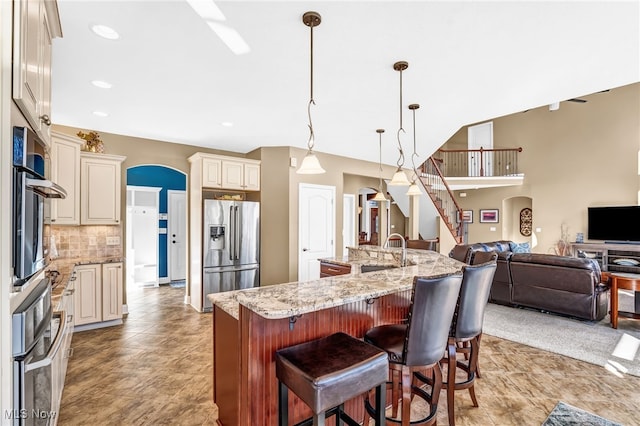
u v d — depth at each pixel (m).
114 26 2.05
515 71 2.75
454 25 2.09
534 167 9.02
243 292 1.78
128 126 4.13
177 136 4.60
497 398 2.38
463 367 2.42
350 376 1.37
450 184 8.96
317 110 3.66
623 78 2.88
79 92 3.07
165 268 6.64
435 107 3.62
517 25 2.09
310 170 2.49
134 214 6.24
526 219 9.76
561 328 3.85
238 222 4.86
